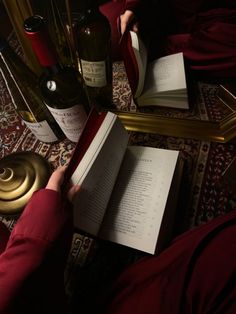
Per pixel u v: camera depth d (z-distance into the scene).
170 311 0.35
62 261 0.39
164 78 0.60
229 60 0.58
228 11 0.62
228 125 0.56
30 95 0.53
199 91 0.61
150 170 0.53
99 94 0.61
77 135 0.56
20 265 0.33
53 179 0.42
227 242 0.35
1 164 0.57
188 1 0.64
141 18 0.65
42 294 0.34
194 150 0.57
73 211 0.41
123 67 0.66
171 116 0.60
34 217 0.37
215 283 0.33
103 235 0.48
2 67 0.49
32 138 0.65
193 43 0.62
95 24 0.55
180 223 0.51
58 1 0.52
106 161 0.47
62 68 0.50
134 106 0.63
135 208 0.49
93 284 0.48
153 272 0.41
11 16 0.48
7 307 0.29
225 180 0.52
